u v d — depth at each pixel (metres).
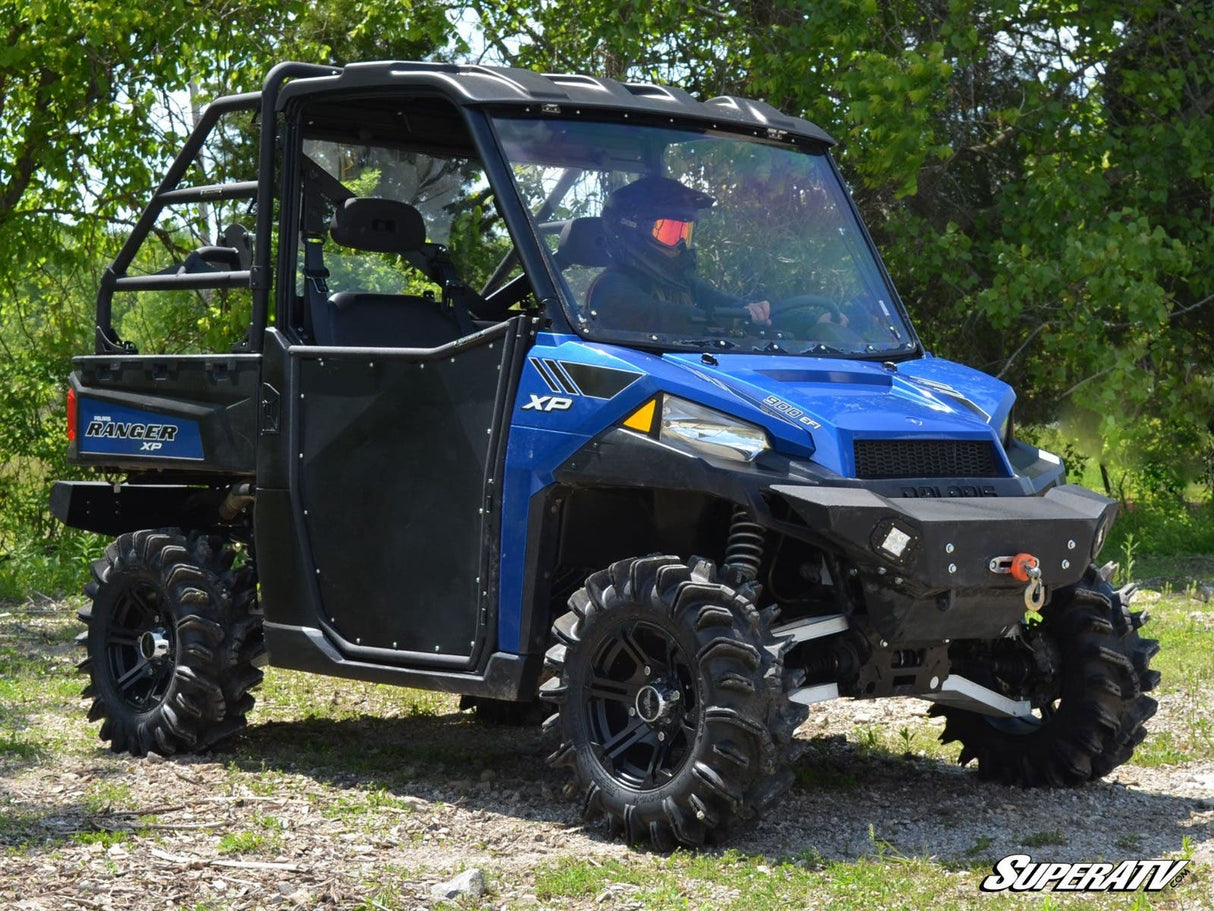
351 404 5.30
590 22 13.05
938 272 12.88
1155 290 11.43
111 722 5.96
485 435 4.89
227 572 5.94
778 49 12.49
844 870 4.18
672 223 5.11
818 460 4.41
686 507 4.72
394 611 5.20
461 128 5.89
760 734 4.27
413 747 6.06
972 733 5.50
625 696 4.57
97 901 3.89
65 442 12.80
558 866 4.25
